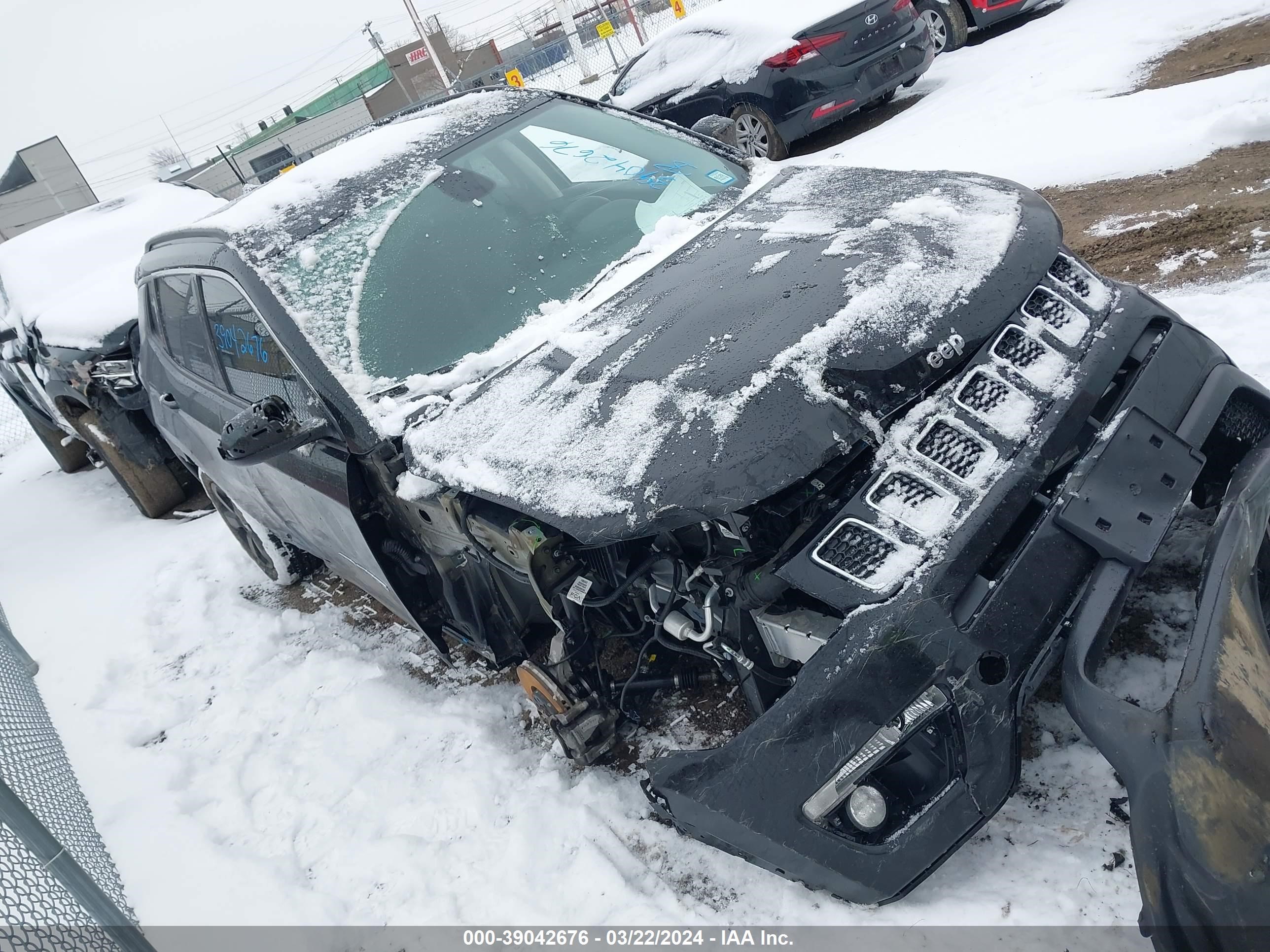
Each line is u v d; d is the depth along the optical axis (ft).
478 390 8.62
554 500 6.83
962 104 25.16
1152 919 5.16
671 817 7.13
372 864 9.18
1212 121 17.03
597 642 8.79
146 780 11.91
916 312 6.99
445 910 8.27
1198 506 8.18
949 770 5.96
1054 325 7.36
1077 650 6.03
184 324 12.52
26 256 25.08
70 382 20.39
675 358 7.41
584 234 10.55
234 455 8.27
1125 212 15.92
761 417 6.40
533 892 8.10
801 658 6.67
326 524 10.61
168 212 26.22
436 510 8.36
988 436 6.60
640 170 11.70
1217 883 4.90
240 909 9.18
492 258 10.24
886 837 6.01
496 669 9.53
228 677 14.17
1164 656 7.48
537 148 11.86
